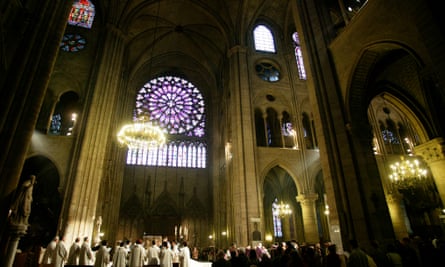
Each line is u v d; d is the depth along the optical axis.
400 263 8.00
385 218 11.03
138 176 35.06
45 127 21.39
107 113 22.09
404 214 24.16
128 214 32.75
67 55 23.02
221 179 33.47
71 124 24.80
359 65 12.48
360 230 11.01
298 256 7.52
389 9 10.52
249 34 28.64
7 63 9.09
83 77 22.39
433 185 22.58
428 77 9.14
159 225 33.25
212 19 29.75
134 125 18.36
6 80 9.05
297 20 16.88
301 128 25.22
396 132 26.50
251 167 22.17
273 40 29.61
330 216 12.40
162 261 13.80
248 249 15.28
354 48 12.57
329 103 13.64
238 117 24.06
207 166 37.47
